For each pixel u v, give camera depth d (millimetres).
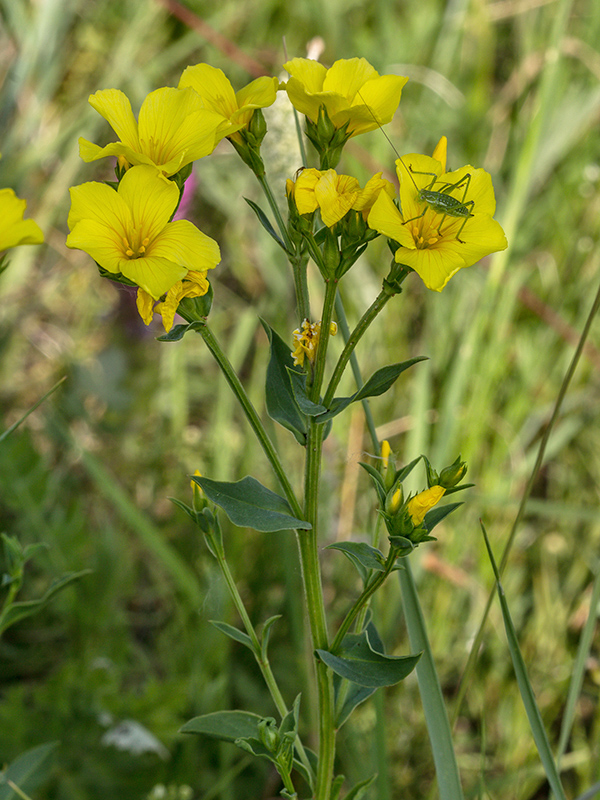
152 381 610
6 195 229
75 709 396
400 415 557
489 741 455
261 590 468
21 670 462
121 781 388
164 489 554
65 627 456
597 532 522
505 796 420
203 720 277
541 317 570
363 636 267
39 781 338
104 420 602
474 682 468
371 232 250
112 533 467
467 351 479
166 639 471
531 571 518
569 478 551
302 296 264
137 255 247
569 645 491
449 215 247
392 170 598
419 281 598
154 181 246
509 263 586
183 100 256
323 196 246
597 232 608
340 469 512
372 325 568
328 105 257
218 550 279
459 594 485
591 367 561
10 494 454
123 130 256
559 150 624
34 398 610
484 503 488
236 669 444
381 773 333
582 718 460
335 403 260
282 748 259
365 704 435
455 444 518
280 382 271
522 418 557
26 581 467
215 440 533
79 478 573
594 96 622
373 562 261
